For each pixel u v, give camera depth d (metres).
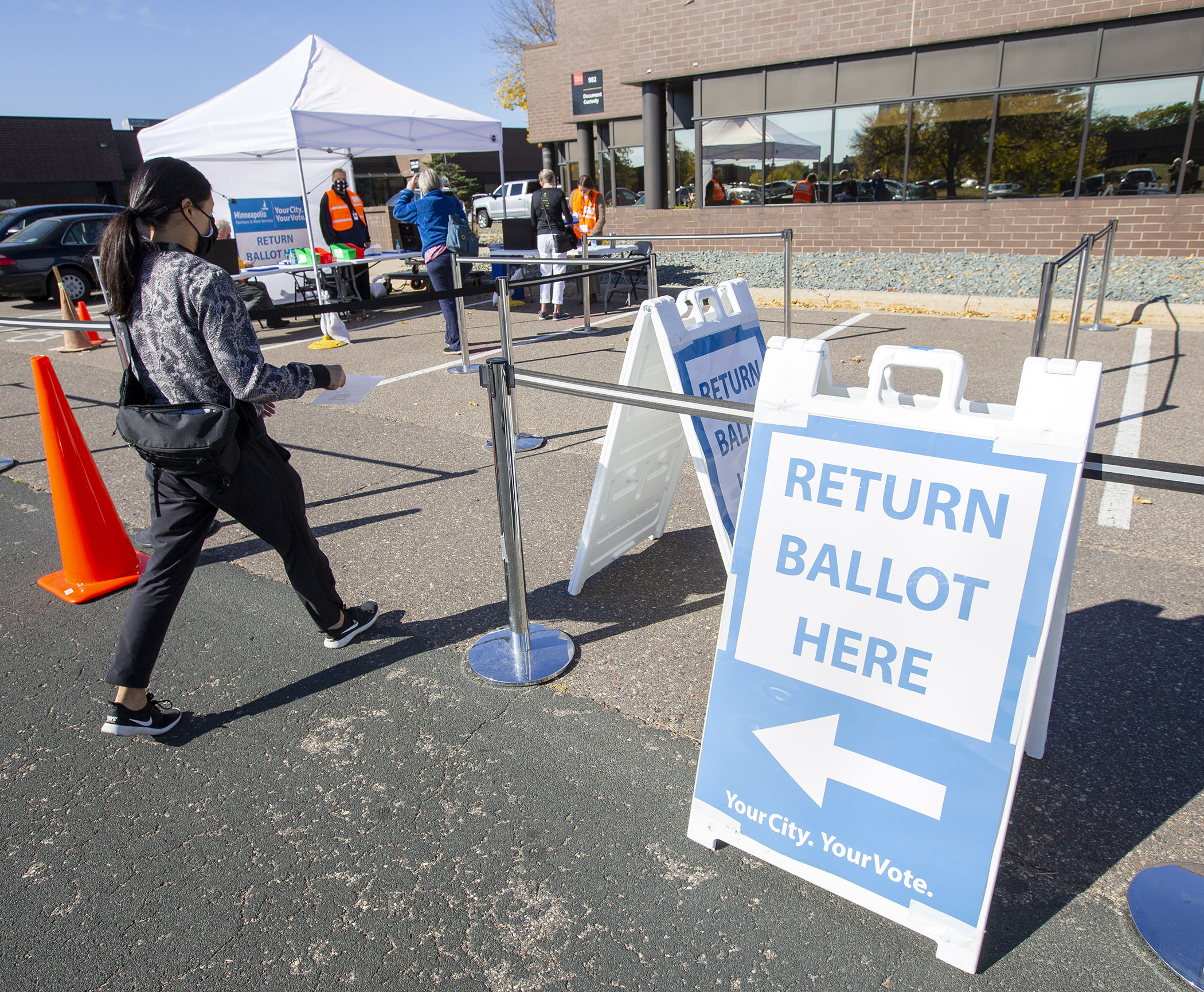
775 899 2.01
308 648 3.22
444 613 3.43
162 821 2.36
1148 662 2.88
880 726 1.86
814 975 1.81
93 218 13.73
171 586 2.60
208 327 2.29
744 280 3.61
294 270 10.37
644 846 2.19
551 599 3.50
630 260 6.18
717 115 14.05
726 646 2.07
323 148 9.67
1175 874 2.01
